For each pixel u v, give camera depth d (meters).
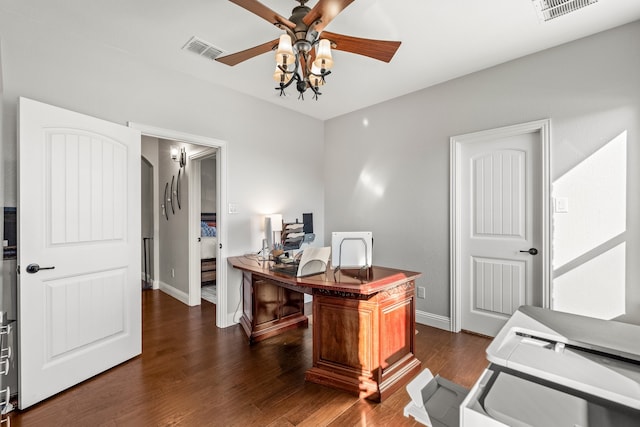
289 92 3.56
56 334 2.12
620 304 2.29
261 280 3.02
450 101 3.22
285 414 1.90
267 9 1.56
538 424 0.80
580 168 2.46
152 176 5.14
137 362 2.56
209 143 3.26
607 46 2.35
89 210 2.32
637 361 0.97
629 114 2.26
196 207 4.22
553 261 2.58
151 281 5.23
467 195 3.18
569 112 2.51
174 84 3.00
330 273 2.46
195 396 2.08
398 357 2.27
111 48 2.60
